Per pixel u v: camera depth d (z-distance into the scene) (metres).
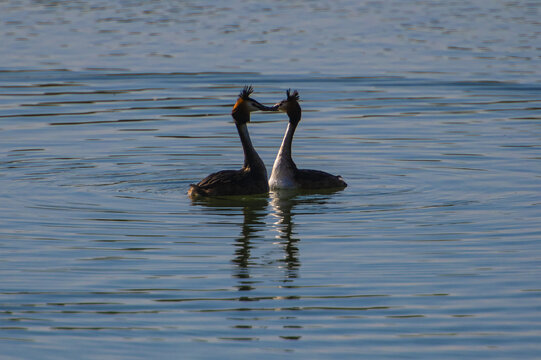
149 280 12.50
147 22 37.91
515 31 35.69
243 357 10.08
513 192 17.02
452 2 43.94
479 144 20.89
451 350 10.24
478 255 13.47
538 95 25.92
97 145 20.88
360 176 18.53
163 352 10.23
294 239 14.36
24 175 18.31
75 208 16.08
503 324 10.94
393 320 11.08
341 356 10.11
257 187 17.38
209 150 20.56
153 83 27.42
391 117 23.66
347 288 12.16
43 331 10.80
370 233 14.65
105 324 11.02
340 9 41.53
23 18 38.62
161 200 16.75
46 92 26.33
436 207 16.12
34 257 13.44
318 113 24.20
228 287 12.24
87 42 33.44
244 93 17.61
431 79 27.81
